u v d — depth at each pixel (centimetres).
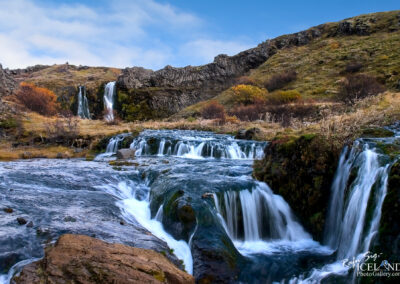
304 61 5803
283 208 866
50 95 4791
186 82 6444
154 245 629
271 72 5900
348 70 4694
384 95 2092
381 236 527
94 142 2175
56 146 2159
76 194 921
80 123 3039
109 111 5088
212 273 592
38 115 3139
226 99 4950
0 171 1155
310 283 580
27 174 1119
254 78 5841
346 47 5803
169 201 805
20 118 2662
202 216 714
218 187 846
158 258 541
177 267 581
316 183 812
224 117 3173
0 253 520
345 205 709
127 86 5834
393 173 544
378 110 1568
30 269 468
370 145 720
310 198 815
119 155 1752
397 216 507
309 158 836
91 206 816
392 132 970
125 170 1271
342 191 748
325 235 777
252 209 838
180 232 712
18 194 857
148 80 6175
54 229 624
